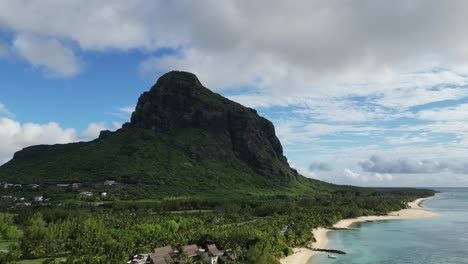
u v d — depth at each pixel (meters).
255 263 140.75
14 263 136.25
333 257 177.75
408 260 174.12
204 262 143.25
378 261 171.62
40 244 161.62
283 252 175.25
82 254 151.75
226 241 167.12
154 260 139.75
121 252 151.38
